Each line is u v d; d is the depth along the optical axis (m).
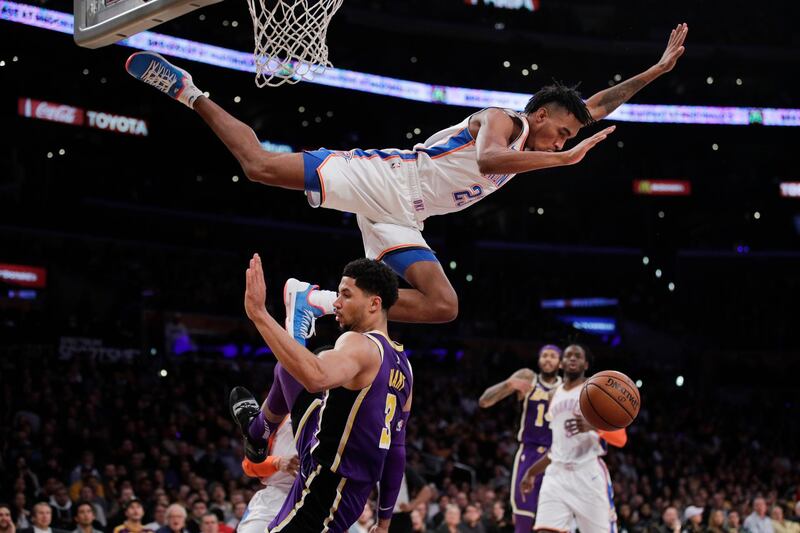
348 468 3.46
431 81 23.83
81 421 13.91
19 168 22.45
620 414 5.43
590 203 28.64
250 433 4.14
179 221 24.09
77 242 22.14
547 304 27.45
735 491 15.88
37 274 20.86
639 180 27.12
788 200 27.36
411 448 15.53
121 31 4.31
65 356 18.11
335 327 22.16
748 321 27.20
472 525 11.09
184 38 19.86
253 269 3.04
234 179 25.48
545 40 24.30
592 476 6.73
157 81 4.13
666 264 28.17
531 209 28.81
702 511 13.07
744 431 22.34
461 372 23.62
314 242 26.11
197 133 23.25
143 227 23.55
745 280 28.20
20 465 10.84
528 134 4.13
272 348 3.05
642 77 4.71
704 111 24.95
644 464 17.66
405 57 24.30
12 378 15.21
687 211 27.91
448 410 19.30
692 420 21.92
